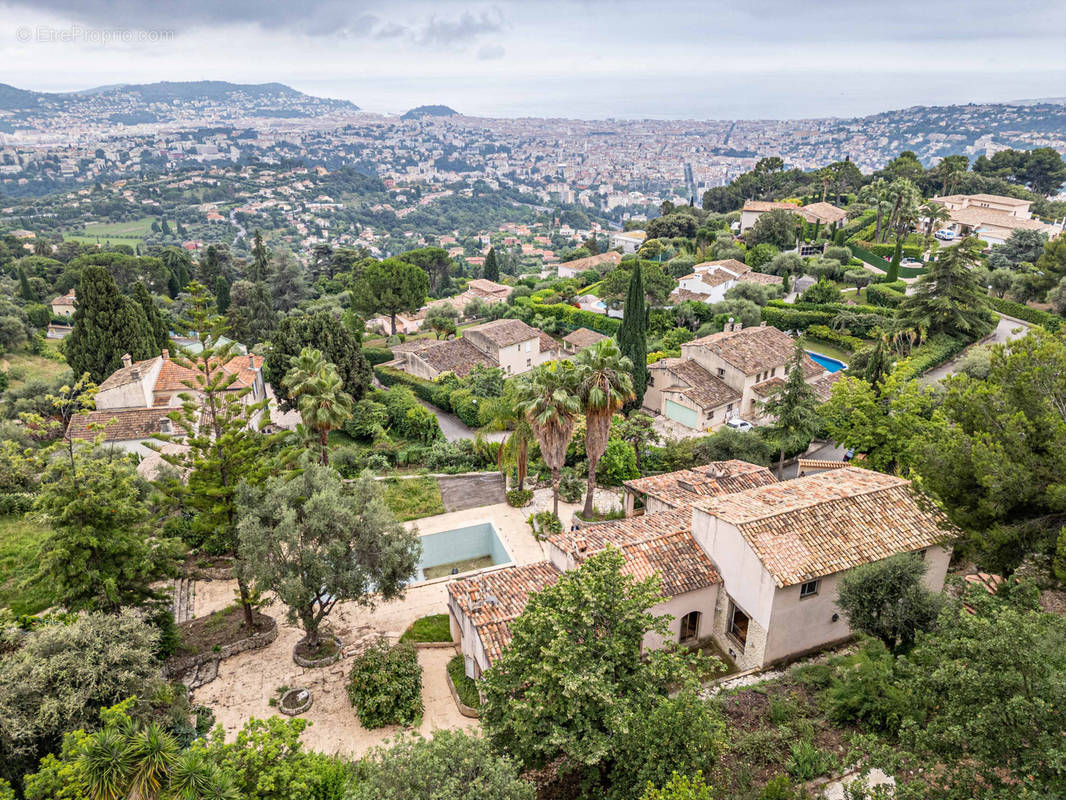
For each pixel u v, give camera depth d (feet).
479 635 81.30
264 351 234.79
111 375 179.22
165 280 400.88
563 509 136.26
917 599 71.77
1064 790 42.50
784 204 409.90
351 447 162.81
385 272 274.57
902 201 334.24
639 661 63.77
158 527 115.44
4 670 65.31
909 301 226.99
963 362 190.70
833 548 80.59
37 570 92.17
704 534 89.20
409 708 82.12
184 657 91.97
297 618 90.63
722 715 66.90
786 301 281.54
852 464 140.36
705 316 265.54
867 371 165.89
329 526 88.84
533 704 59.72
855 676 68.69
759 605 79.87
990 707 46.14
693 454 150.82
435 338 276.82
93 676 66.80
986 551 68.64
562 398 115.96
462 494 144.36
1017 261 288.51
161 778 52.85
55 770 55.93
